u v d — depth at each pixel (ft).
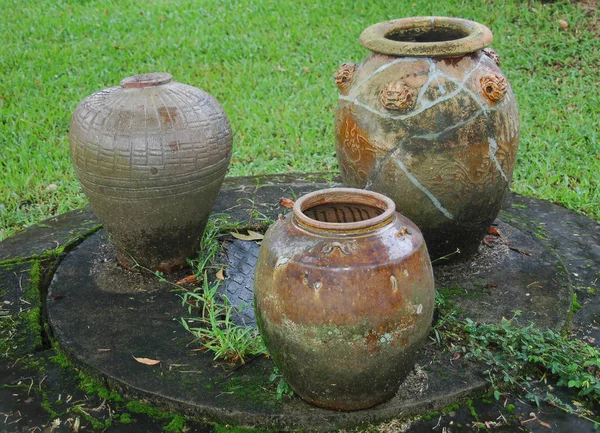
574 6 24.94
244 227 13.48
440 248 11.66
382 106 10.71
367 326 7.91
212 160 11.31
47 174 17.39
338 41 24.45
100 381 9.71
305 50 24.39
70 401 9.50
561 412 9.12
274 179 15.78
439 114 10.50
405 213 11.10
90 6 29.12
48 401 9.52
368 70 11.13
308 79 22.33
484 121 10.65
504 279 11.62
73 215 14.65
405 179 10.78
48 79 22.50
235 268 12.49
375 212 8.94
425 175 10.70
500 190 11.32
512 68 22.21
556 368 9.51
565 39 23.24
